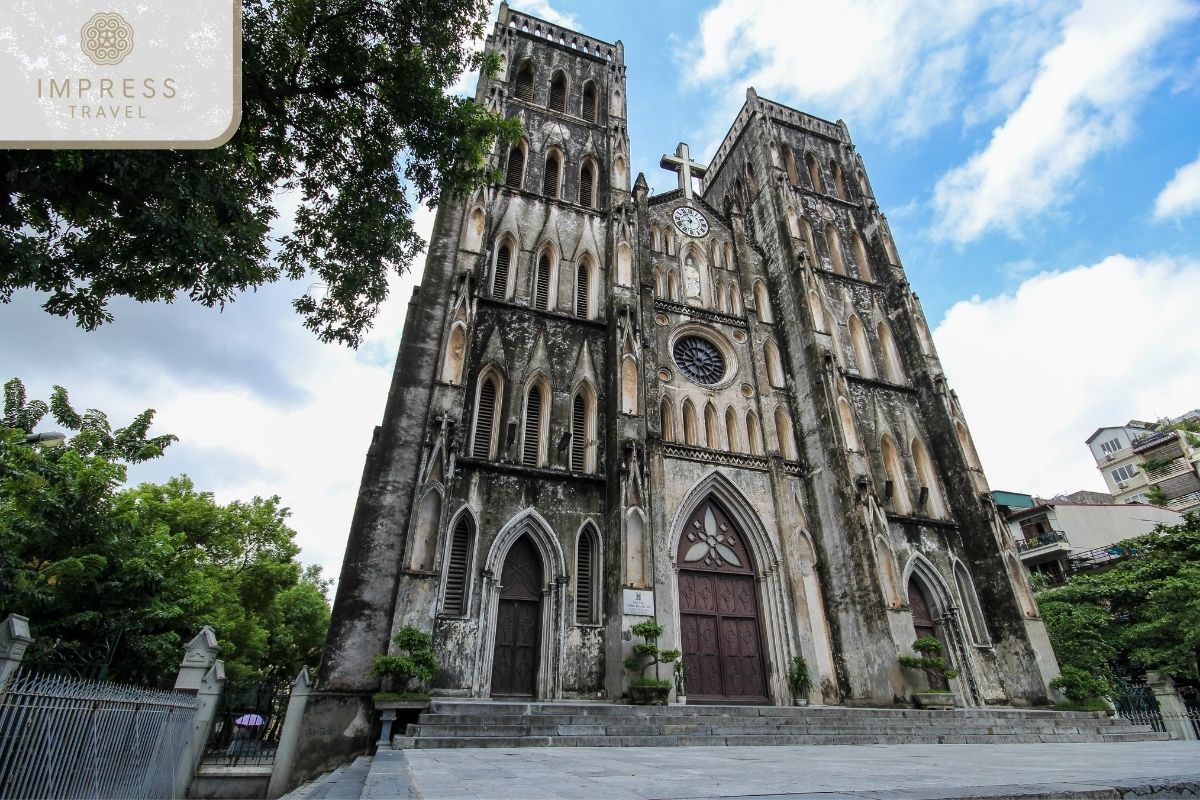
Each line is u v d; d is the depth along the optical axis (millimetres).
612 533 22656
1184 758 9602
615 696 19891
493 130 17156
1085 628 30531
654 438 25938
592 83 37906
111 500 22047
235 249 12344
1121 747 15008
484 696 19422
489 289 27250
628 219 30750
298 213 16047
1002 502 55562
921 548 27562
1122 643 29688
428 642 17672
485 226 26859
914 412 32188
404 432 21375
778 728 17359
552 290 28562
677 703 20969
